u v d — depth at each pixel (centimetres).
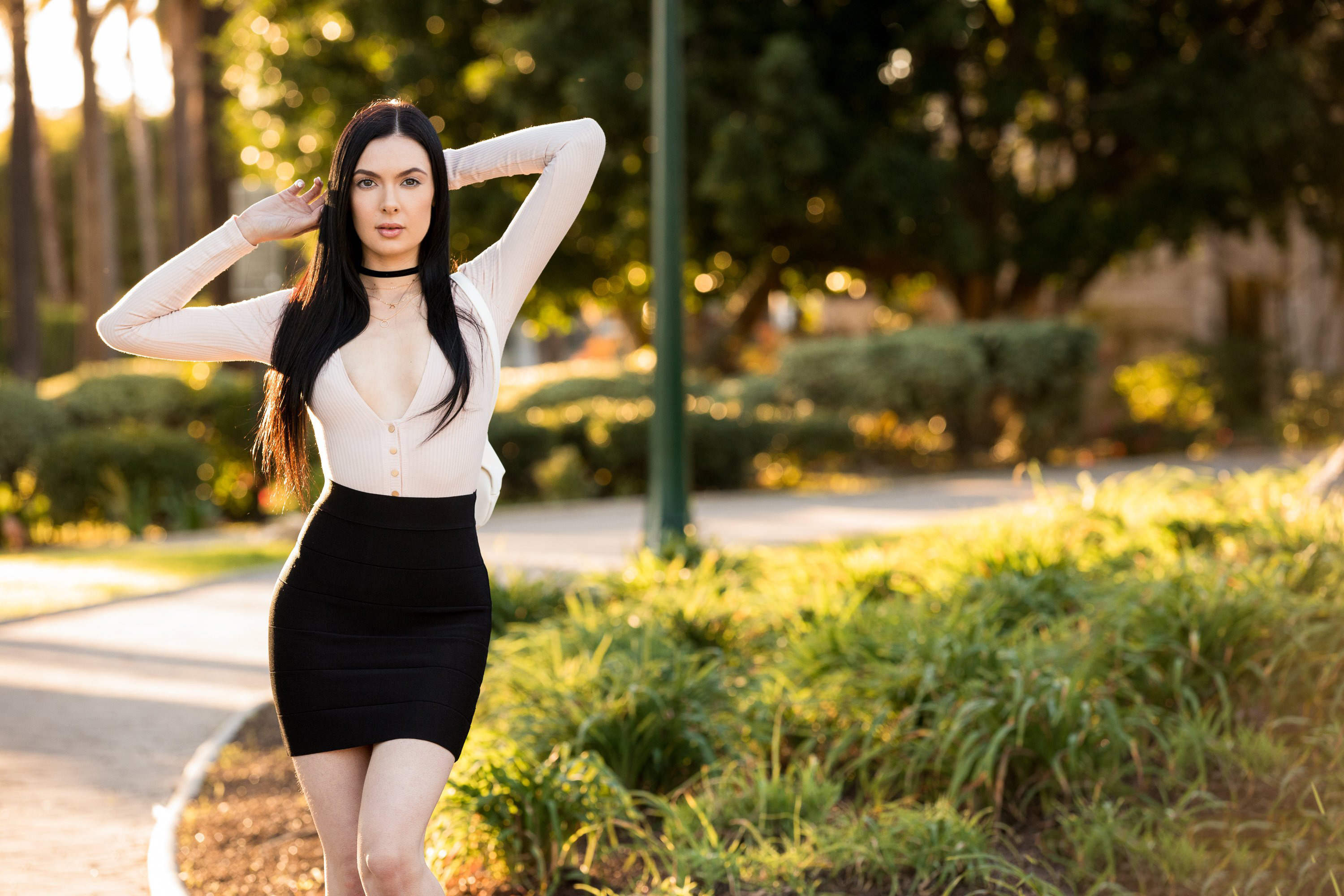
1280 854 481
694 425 2194
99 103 3453
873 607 735
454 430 354
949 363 2353
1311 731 564
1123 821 516
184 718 838
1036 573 779
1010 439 2525
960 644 607
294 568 355
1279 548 771
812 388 2500
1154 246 3009
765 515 1756
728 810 555
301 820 617
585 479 2273
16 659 1009
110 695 898
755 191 2222
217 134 2630
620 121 2198
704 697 639
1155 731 553
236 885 537
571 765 546
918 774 575
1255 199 2656
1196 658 592
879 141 2402
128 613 1208
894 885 484
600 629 721
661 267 1193
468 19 2392
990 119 2498
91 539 1927
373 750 345
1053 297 2994
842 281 3188
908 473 2420
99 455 1948
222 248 362
